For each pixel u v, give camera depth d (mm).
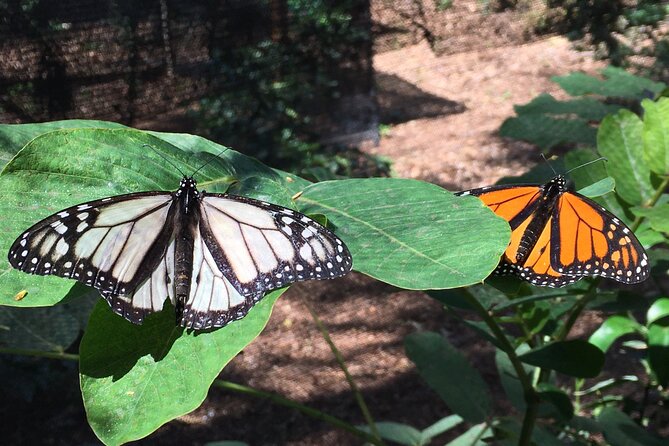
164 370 207
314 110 1739
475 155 1742
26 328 350
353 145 1791
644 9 2008
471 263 208
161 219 235
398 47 2408
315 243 223
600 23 2059
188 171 252
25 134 270
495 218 224
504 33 2371
